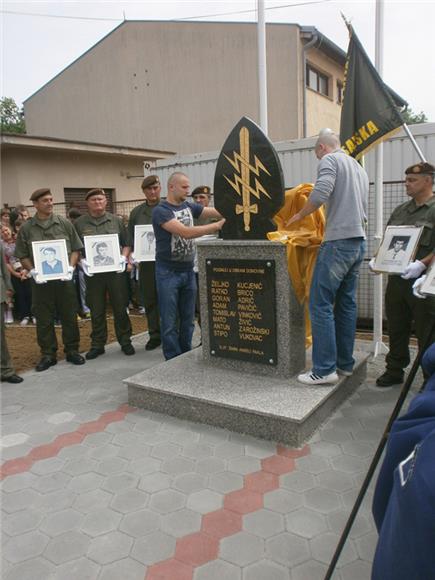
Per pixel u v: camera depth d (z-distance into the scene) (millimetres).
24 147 12039
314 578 2111
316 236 3910
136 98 19531
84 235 5422
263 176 3742
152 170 9164
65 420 3811
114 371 5016
